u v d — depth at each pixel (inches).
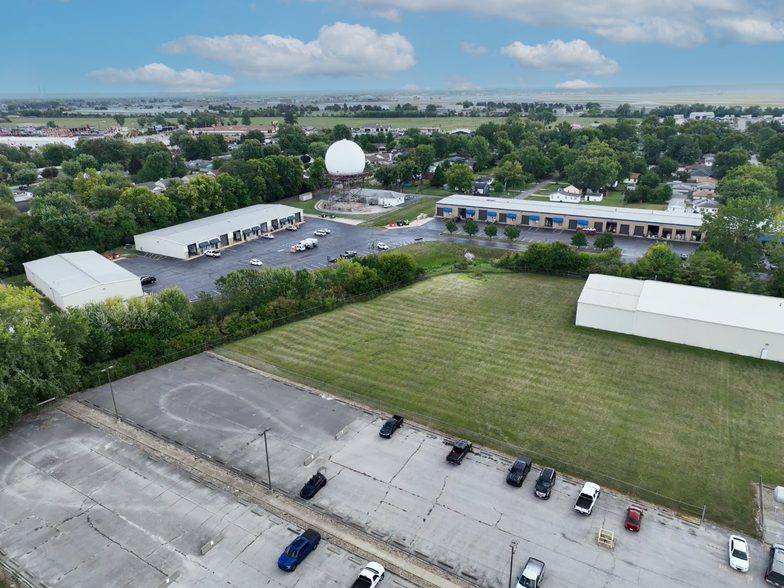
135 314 2728.8
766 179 5679.1
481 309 3277.6
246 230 4948.3
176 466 1884.8
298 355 2719.0
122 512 1667.1
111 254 4498.0
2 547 1529.3
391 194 6412.4
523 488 1765.5
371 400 2290.8
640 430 2059.5
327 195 6934.1
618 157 7298.2
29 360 2092.8
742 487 1758.1
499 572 1445.6
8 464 1887.3
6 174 7834.6
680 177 7278.5
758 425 2085.4
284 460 1910.7
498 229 5152.6
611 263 3705.7
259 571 1450.5
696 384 2383.1
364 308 3329.2
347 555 1505.9
